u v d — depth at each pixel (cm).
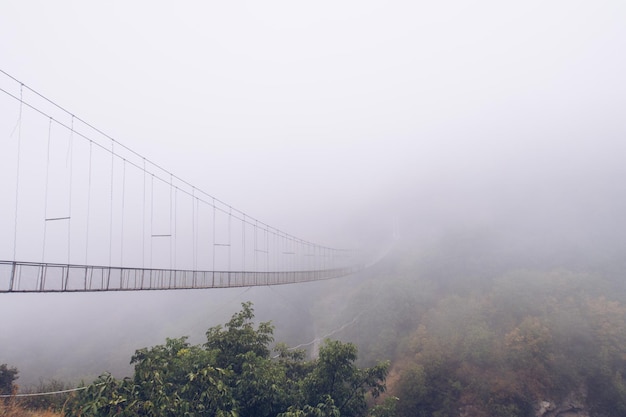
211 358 1393
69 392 1823
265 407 1412
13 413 1547
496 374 3425
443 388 3425
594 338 3441
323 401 1530
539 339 3472
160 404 1109
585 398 3088
